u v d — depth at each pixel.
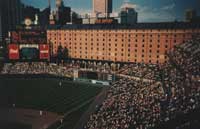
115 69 164.25
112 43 179.12
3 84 151.38
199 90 78.38
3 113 109.88
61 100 124.25
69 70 171.50
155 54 164.62
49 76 167.75
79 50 193.75
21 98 128.88
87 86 147.75
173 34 157.12
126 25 177.50
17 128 94.75
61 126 93.50
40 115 106.62
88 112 100.94
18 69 177.00
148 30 164.12
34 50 188.12
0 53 193.38
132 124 76.38
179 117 67.31
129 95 104.50
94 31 184.62
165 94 89.31
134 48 171.38
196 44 133.00
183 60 115.94
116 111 90.12
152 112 78.75
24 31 190.38
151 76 125.88
